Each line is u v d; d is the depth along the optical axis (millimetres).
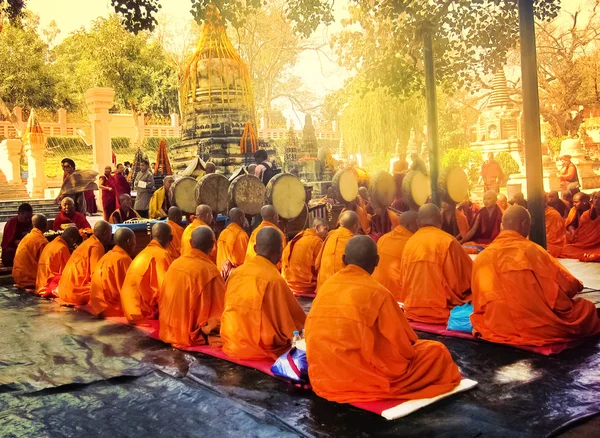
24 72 34500
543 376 4727
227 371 5203
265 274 5355
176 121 38781
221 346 5809
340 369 4305
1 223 18812
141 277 7000
